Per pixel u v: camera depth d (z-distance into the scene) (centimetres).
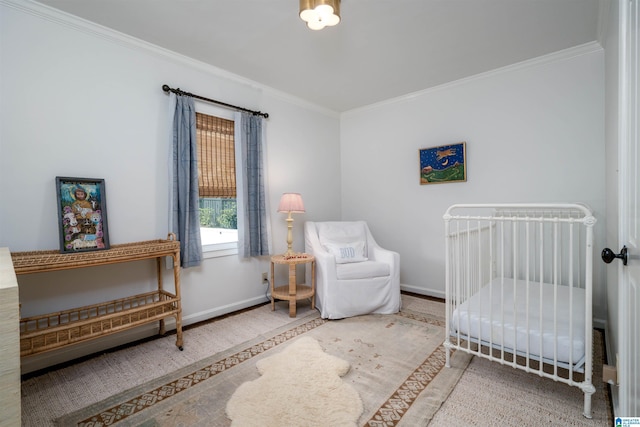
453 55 270
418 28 227
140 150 245
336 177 428
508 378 183
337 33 233
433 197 349
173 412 156
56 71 206
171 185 254
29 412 158
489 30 231
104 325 199
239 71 299
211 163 290
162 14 209
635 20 90
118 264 233
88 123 219
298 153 374
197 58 272
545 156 277
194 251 266
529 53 268
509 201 297
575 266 262
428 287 356
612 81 196
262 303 331
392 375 187
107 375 191
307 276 364
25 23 194
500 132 301
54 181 205
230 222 321
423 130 354
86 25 216
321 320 280
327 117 415
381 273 295
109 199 229
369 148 404
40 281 200
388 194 388
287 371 188
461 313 189
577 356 150
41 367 199
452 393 169
